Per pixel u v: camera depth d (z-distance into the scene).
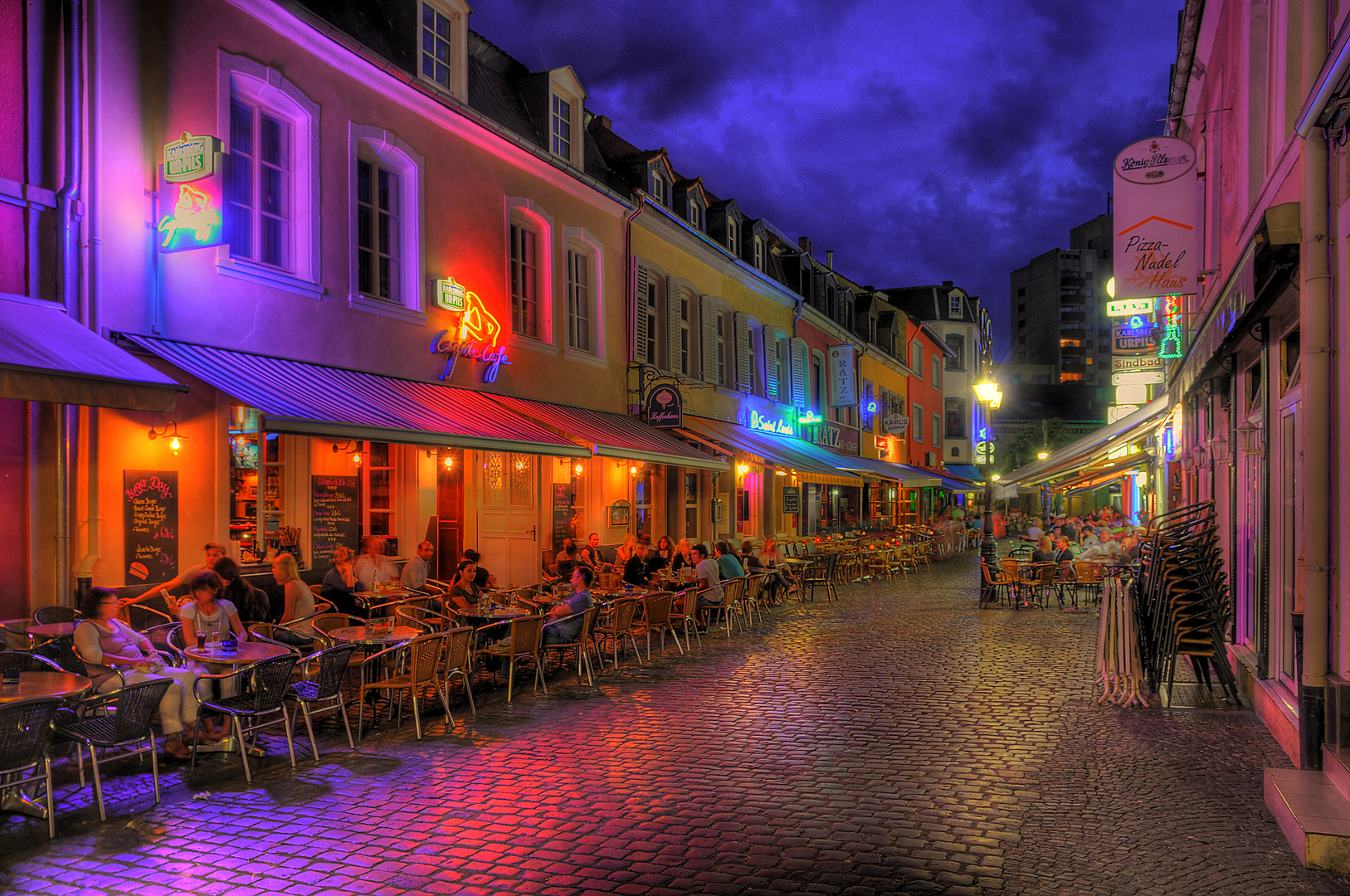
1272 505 8.20
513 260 15.26
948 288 54.94
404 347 12.51
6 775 5.66
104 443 8.66
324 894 4.57
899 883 4.70
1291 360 7.75
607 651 12.23
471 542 15.58
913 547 26.50
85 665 6.85
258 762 6.93
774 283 25.69
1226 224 11.11
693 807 5.86
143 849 5.16
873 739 7.57
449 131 13.52
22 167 8.15
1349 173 5.90
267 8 10.38
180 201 9.00
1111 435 20.20
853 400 30.41
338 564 10.84
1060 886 4.65
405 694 8.31
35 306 7.98
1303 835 4.90
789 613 16.78
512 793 6.14
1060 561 18.50
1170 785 6.32
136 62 8.99
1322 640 6.14
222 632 7.70
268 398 8.75
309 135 11.04
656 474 19.84
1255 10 9.23
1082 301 107.50
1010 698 9.20
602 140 20.27
